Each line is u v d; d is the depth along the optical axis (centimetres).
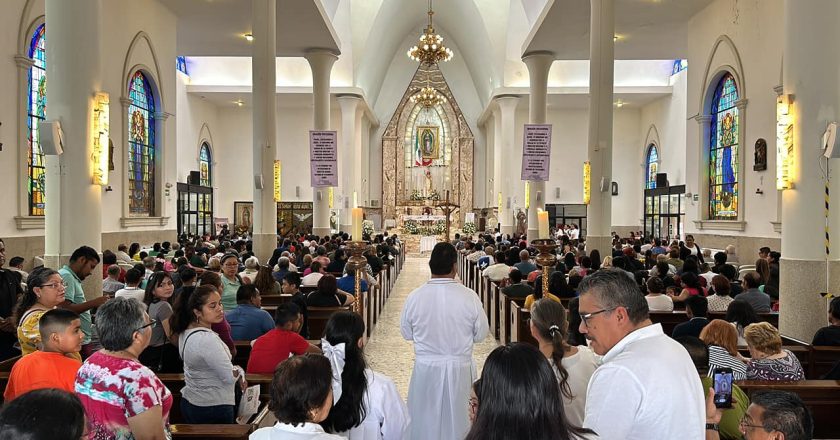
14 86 1030
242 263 1159
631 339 213
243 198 2989
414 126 3341
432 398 395
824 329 554
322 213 2011
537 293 720
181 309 378
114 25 1291
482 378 180
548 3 1489
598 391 203
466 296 402
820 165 679
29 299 409
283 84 2670
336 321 291
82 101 725
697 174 1567
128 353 270
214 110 2905
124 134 1341
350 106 2553
